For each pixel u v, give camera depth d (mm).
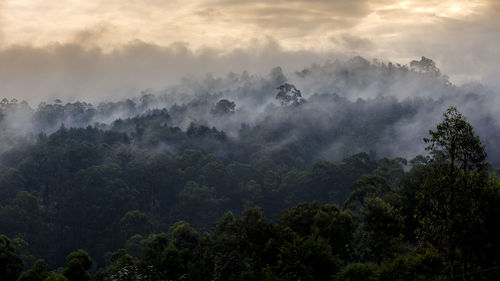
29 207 105188
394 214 36906
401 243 35250
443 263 24641
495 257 23516
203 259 37906
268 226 41906
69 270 40281
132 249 80000
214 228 58156
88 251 104312
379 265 31938
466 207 23219
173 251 45250
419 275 25188
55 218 111812
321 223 41656
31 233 100375
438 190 23797
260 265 36875
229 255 36812
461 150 23266
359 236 41062
